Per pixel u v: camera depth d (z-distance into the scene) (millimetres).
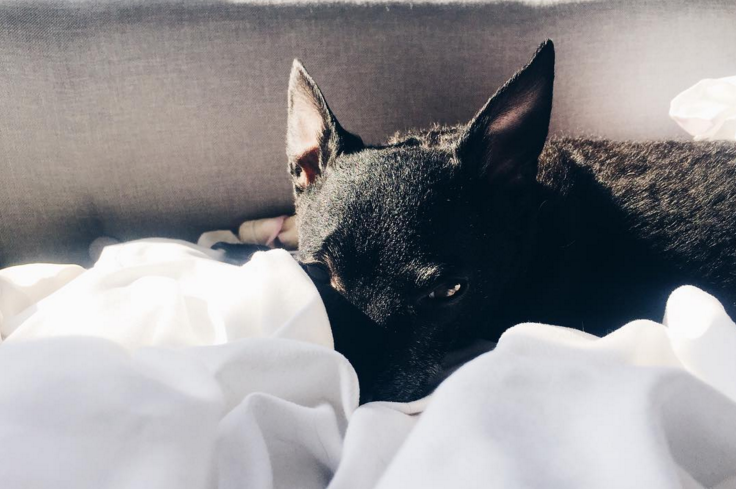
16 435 272
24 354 295
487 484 251
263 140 501
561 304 419
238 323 348
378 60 496
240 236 519
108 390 283
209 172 503
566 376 276
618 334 318
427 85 505
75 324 348
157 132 488
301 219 418
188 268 398
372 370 365
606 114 529
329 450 303
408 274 371
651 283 413
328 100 500
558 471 255
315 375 317
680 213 419
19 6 464
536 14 504
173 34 476
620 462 251
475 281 389
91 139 481
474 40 500
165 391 285
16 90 466
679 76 525
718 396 273
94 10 470
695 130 498
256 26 481
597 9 509
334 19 487
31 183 482
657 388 264
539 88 385
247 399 297
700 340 317
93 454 271
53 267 428
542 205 427
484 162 395
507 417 267
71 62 469
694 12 515
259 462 286
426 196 383
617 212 428
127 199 500
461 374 279
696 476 283
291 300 349
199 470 274
